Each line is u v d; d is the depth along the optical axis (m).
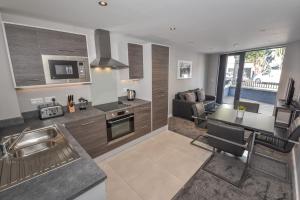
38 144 1.54
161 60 3.42
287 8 1.81
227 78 7.08
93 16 2.06
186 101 4.72
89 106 2.84
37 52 1.91
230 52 5.87
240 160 2.57
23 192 0.84
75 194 0.83
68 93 2.58
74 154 1.22
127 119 2.89
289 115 3.41
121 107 2.80
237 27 2.61
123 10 1.86
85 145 2.29
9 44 1.72
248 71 7.47
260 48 4.99
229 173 2.26
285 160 2.56
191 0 1.61
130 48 3.03
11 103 1.83
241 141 1.99
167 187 2.02
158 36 3.31
